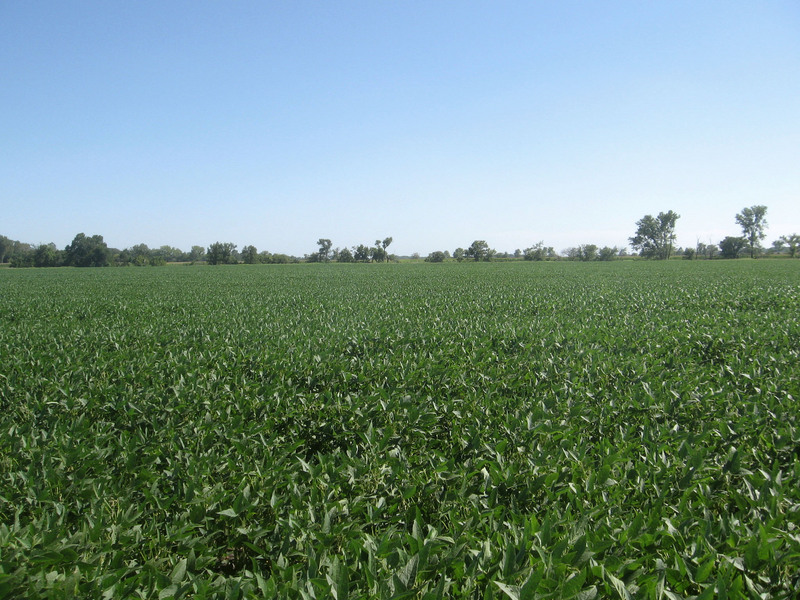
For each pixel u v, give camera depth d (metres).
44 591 2.82
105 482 4.32
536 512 3.82
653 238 113.69
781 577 2.89
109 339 11.35
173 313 17.86
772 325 11.48
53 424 5.82
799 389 6.65
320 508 3.82
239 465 4.52
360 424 5.70
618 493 3.87
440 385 7.22
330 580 2.79
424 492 4.09
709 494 3.92
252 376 8.25
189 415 6.10
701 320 12.73
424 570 2.91
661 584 2.69
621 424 5.80
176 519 3.84
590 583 2.87
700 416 5.91
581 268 57.59
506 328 11.56
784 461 4.81
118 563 3.23
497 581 2.81
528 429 5.27
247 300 22.56
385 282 35.78
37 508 4.03
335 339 10.75
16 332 12.88
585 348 9.21
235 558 3.75
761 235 107.00
